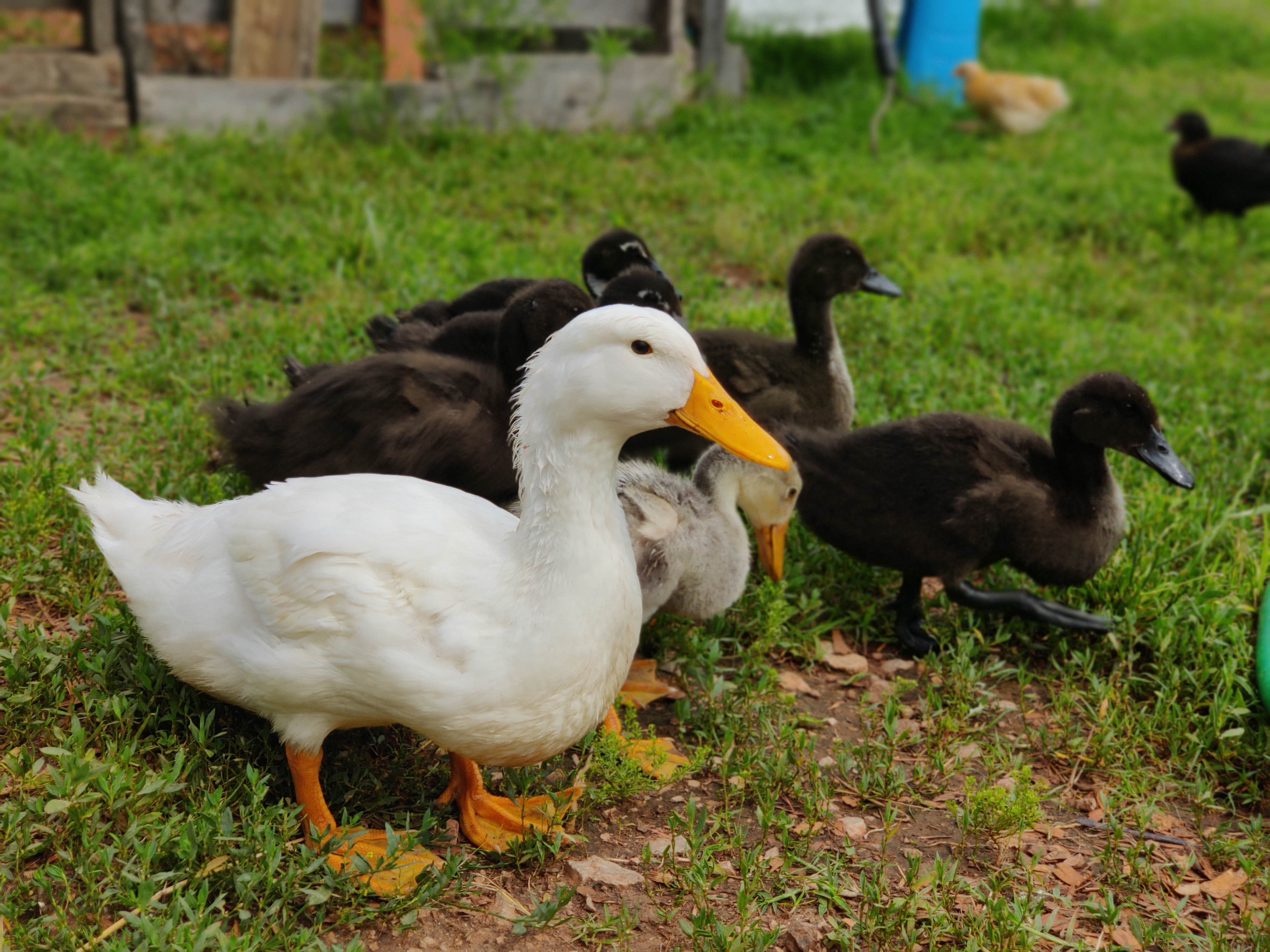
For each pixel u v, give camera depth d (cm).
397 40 323
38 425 178
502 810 144
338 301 216
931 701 159
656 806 148
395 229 243
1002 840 147
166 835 134
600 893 140
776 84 391
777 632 161
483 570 134
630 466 162
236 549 135
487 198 265
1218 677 160
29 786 137
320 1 304
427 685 132
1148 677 162
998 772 153
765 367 186
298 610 133
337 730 148
